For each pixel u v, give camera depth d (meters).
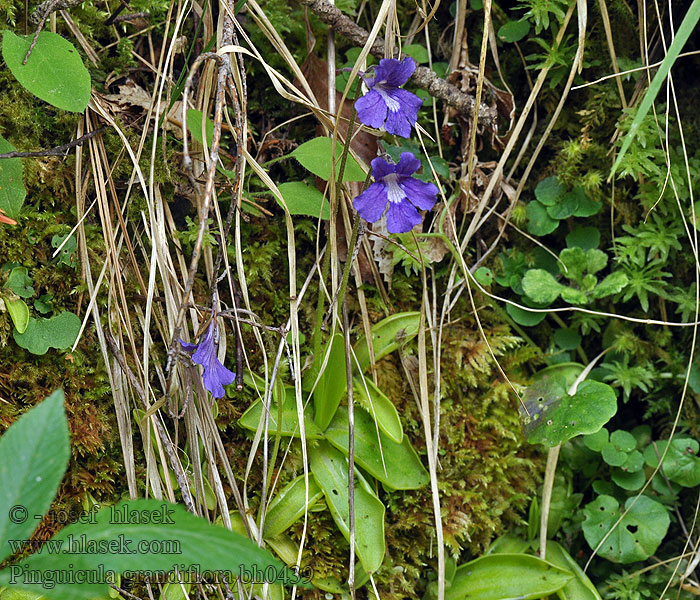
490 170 1.27
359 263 1.25
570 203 1.27
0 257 1.20
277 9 1.25
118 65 1.23
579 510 1.26
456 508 1.25
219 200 1.23
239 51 1.19
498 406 1.26
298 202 1.21
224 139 1.24
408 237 1.25
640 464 1.25
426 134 1.25
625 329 1.28
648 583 1.26
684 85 1.27
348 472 1.22
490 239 1.28
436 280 1.27
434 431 1.24
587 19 1.27
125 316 1.21
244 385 1.23
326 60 1.25
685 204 1.26
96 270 1.22
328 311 1.24
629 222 1.27
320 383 1.22
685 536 1.26
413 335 1.24
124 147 1.22
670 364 1.27
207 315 1.18
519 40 1.28
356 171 1.22
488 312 1.27
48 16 1.21
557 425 1.24
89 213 1.22
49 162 1.21
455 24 1.27
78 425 1.21
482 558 1.24
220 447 1.21
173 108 1.23
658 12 1.24
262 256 1.24
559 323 1.28
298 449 1.23
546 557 1.25
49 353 1.21
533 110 1.28
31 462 1.09
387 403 1.23
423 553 1.24
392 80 1.19
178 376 1.21
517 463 1.26
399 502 1.24
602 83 1.27
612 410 1.23
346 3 1.26
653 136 1.25
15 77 1.19
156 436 1.20
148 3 1.23
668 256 1.27
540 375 1.27
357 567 1.23
